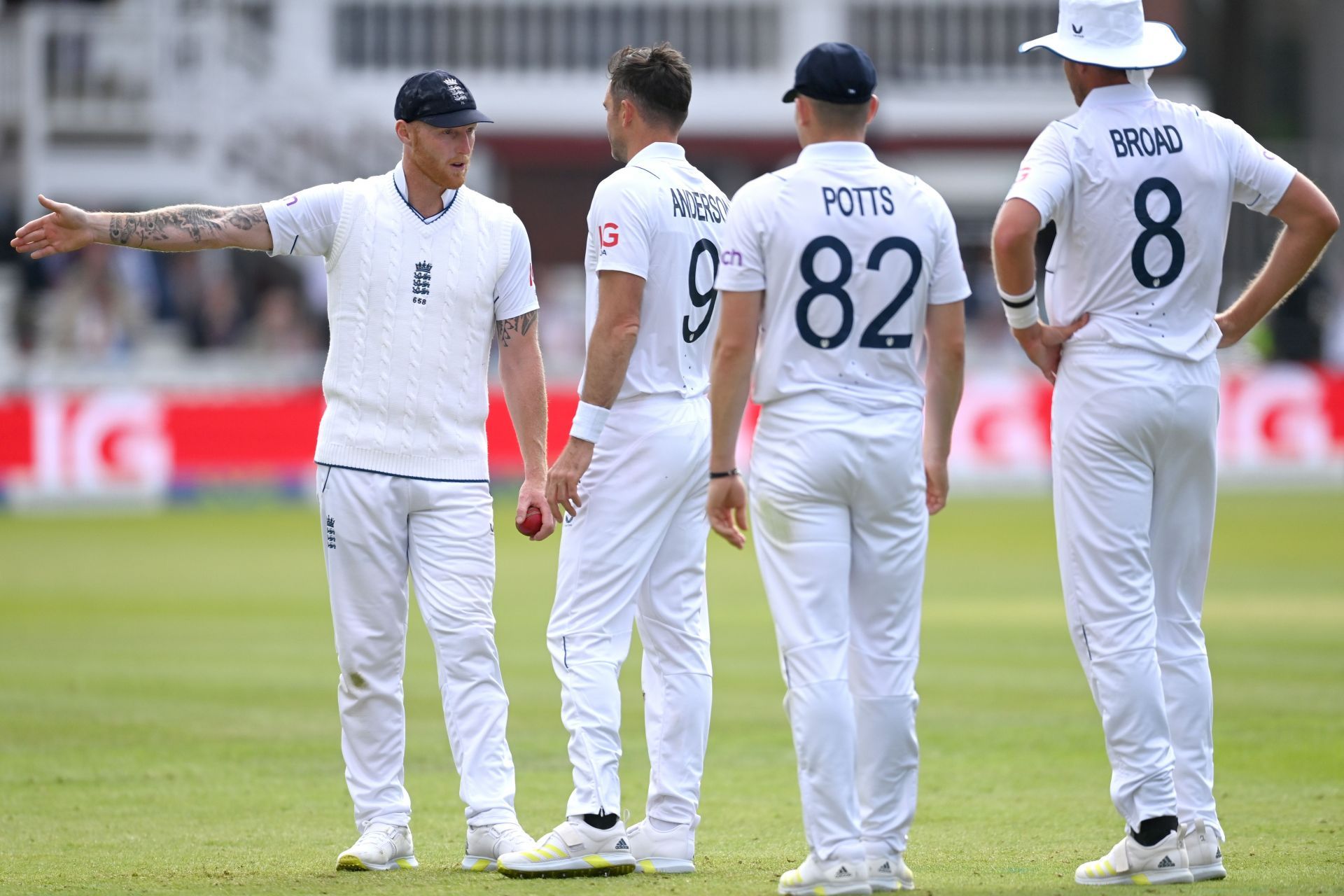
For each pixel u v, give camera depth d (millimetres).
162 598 49250
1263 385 87062
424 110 17984
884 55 111312
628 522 18078
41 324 85625
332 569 18547
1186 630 17625
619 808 17797
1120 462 17031
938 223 16438
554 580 54594
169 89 88250
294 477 82312
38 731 28516
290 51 107875
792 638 16125
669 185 18078
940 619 43969
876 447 16094
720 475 16641
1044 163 17047
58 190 87312
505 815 18141
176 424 80125
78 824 21172
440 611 18391
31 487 78125
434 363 18391
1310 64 142125
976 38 111438
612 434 18125
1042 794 23250
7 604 47969
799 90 16359
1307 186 17359
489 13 110938
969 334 99625
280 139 95312
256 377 86188
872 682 16438
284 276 98188
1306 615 43438
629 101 18344
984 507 81625
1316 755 25609
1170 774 16797
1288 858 18297
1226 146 17344
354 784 18562
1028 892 16281
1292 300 97500
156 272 89562
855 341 16156
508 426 82812
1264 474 87312
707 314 18578
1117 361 17000
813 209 16078
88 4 98000
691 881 17219
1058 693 32375
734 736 28328
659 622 18469
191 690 33062
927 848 19625
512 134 111375
